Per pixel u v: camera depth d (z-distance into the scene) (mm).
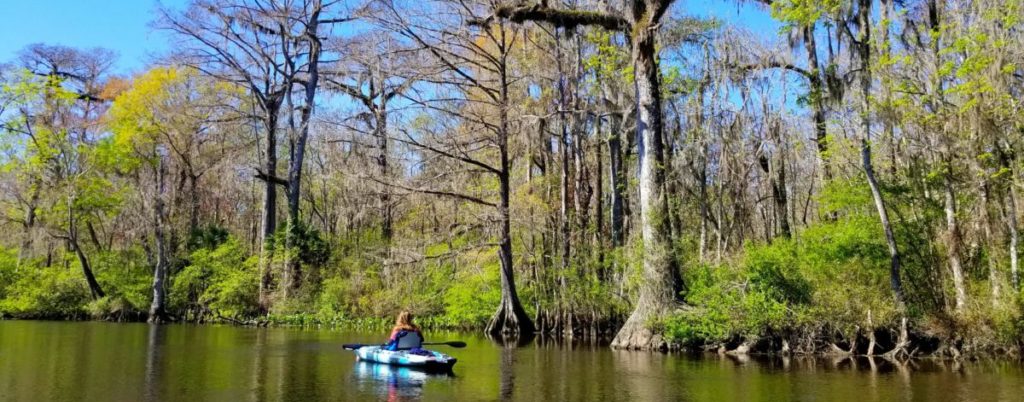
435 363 13648
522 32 26359
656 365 14578
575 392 11039
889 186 18188
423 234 28422
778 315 16125
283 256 32562
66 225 35594
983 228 16312
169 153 35875
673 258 18016
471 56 25656
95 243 38969
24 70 34375
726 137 23781
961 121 15727
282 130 37094
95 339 21328
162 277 33031
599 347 19016
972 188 16141
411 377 12680
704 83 23922
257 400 10109
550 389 11344
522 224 24969
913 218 18125
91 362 14734
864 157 16844
